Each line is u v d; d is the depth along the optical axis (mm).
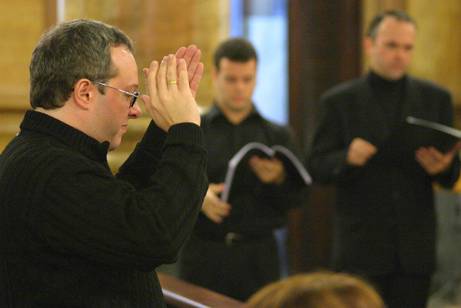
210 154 7227
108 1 9625
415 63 11352
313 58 11352
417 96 7844
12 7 9094
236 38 7422
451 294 11156
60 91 3795
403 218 7645
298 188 7148
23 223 3619
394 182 7637
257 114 7414
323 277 2293
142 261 3588
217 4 10172
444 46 11539
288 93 11422
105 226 3533
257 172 6949
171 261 3629
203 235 7070
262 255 7141
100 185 3605
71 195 3564
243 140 7316
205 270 7055
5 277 3729
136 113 3992
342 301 2203
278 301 2232
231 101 7230
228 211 6867
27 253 3674
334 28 11312
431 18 11422
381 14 7934
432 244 7746
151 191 3627
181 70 3924
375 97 7859
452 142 7227
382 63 7758
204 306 5398
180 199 3623
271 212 7148
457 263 11109
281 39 11430
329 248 11484
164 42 9945
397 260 7664
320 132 8008
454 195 11016
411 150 7422
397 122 7809
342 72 11289
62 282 3656
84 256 3602
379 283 7730
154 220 3553
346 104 7902
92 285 3695
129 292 3787
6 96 9094
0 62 9070
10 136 9156
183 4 10000
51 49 3812
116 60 3844
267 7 11328
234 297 7105
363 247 7688
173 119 3834
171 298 5707
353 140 7828
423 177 7676
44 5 9258
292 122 11430
